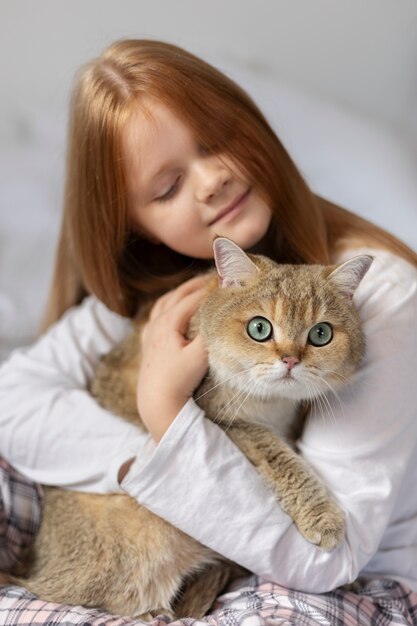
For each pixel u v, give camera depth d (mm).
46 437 978
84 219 1013
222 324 895
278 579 881
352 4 1585
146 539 928
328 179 1430
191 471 884
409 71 1620
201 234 963
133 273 1058
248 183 952
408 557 955
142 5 1599
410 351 904
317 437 911
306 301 871
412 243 1328
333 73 1659
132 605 922
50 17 1601
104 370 1042
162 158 948
